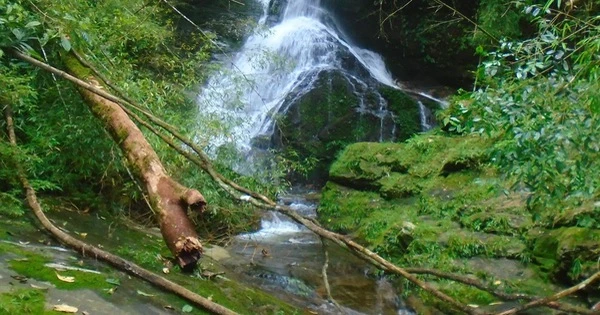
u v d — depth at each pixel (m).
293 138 10.43
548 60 4.52
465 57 12.03
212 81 8.02
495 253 5.68
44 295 3.29
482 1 10.62
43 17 5.43
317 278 5.79
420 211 6.98
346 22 13.39
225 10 12.39
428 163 7.75
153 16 8.52
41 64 4.71
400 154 8.16
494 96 4.25
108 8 6.96
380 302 5.40
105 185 5.96
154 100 6.25
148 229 5.83
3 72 5.16
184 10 11.71
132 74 6.64
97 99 5.20
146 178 4.57
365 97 11.31
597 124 3.91
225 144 6.31
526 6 4.98
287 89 11.38
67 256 3.99
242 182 6.20
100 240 4.76
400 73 13.02
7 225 4.34
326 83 11.29
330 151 10.55
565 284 5.05
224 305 4.03
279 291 5.28
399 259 6.11
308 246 6.90
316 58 12.48
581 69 4.20
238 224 6.78
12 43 5.05
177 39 10.77
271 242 6.94
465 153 7.33
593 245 4.96
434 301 5.23
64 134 5.45
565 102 4.05
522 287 5.18
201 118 6.36
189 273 4.43
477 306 5.03
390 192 7.64
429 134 8.80
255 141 9.98
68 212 5.28
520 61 4.48
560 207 5.32
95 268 3.89
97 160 5.67
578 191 4.14
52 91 5.58
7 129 5.32
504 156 4.21
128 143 4.82
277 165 7.85
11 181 4.90
